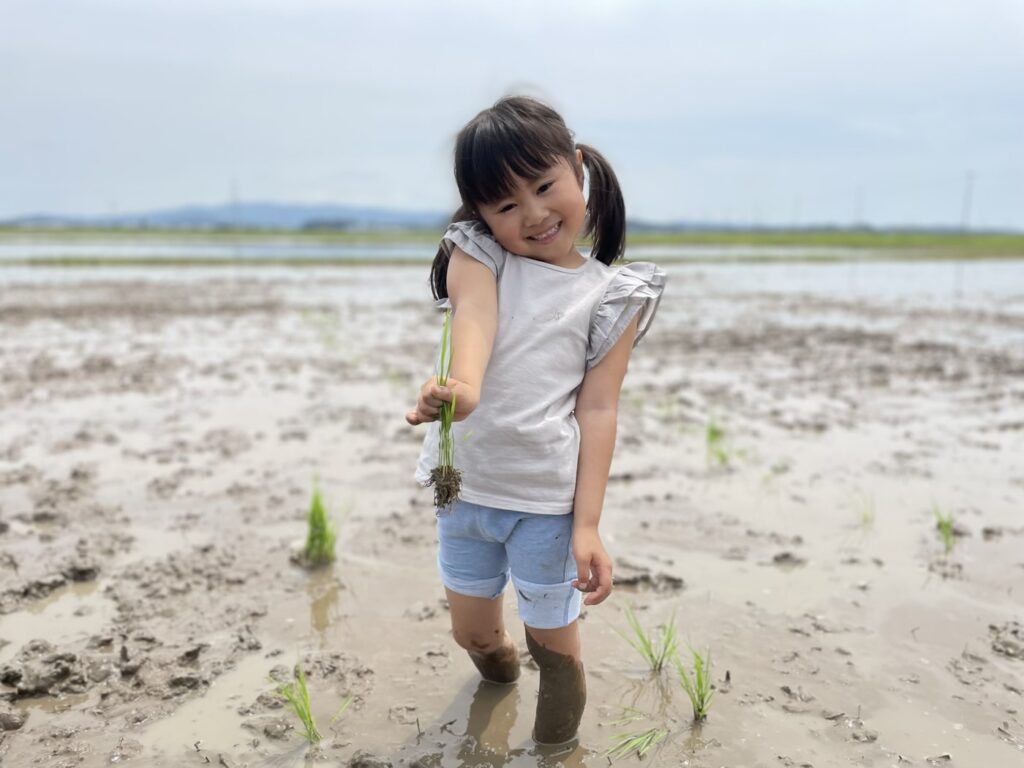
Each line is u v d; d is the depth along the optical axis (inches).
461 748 107.7
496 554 104.4
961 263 1508.4
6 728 112.2
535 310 96.4
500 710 115.6
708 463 225.1
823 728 111.5
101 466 221.3
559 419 95.3
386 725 112.7
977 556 165.2
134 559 164.4
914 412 284.0
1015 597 148.3
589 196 103.4
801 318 591.2
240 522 182.7
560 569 97.8
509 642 117.5
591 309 97.7
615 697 118.6
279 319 566.6
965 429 260.5
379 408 288.2
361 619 141.3
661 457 231.5
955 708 116.0
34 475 213.2
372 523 182.4
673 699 118.2
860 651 130.8
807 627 138.0
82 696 120.3
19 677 122.1
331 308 645.3
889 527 179.9
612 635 136.0
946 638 134.6
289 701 117.8
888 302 721.6
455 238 98.3
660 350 431.5
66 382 331.3
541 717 106.3
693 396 311.7
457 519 100.0
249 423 267.0
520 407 94.6
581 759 105.4
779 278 1082.7
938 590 150.9
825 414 281.9
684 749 107.1
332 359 393.1
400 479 211.5
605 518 185.6
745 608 144.7
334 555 165.6
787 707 116.1
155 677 123.7
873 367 372.5
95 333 480.4
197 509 190.2
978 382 336.8
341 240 2613.2
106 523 181.6
